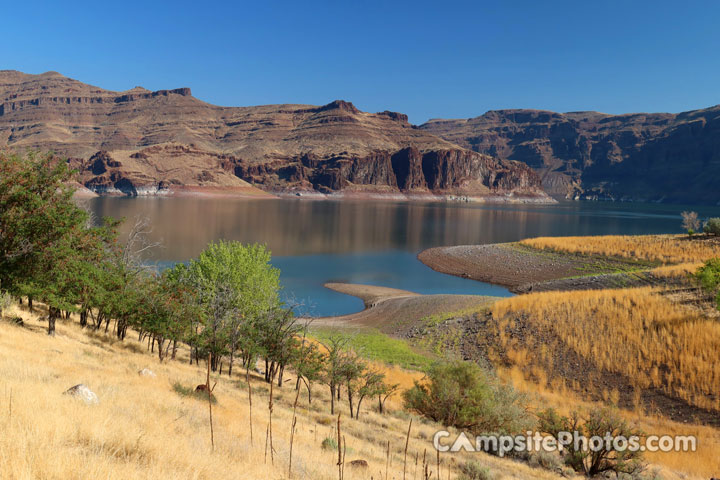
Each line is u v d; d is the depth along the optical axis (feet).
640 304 134.72
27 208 73.67
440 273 278.87
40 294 72.84
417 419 76.79
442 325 156.56
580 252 280.72
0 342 55.67
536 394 99.60
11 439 18.40
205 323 92.79
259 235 438.40
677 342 110.22
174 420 34.91
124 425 27.22
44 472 16.35
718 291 126.11
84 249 84.43
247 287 111.24
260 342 90.99
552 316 139.85
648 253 254.47
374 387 77.97
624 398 97.09
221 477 23.71
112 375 54.19
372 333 157.69
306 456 35.96
